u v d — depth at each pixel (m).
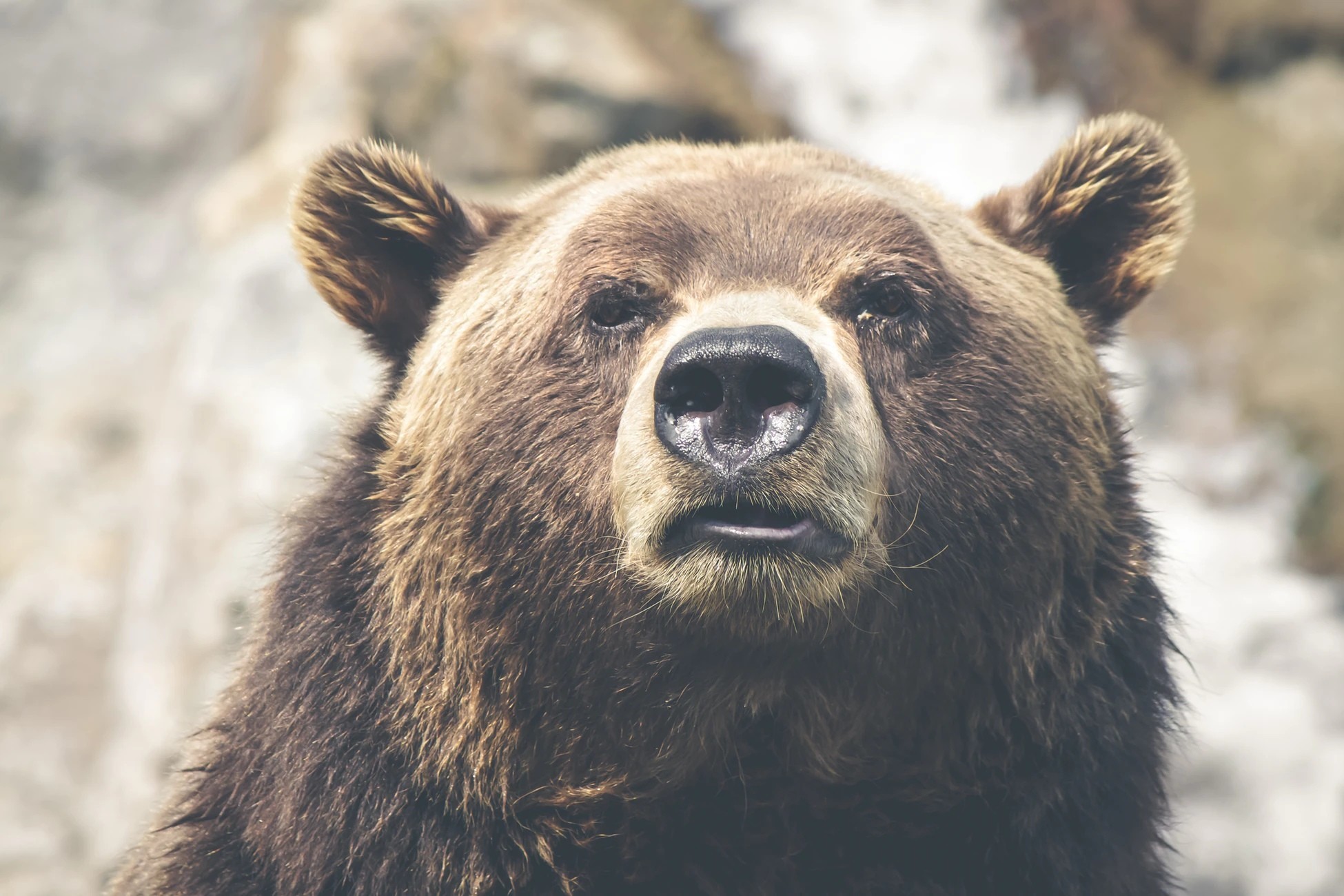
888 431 8.55
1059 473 8.98
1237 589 22.39
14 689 20.39
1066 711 8.92
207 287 22.16
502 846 8.82
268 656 9.14
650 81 24.64
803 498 7.59
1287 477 23.80
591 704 8.70
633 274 8.64
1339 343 25.14
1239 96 29.16
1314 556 23.12
